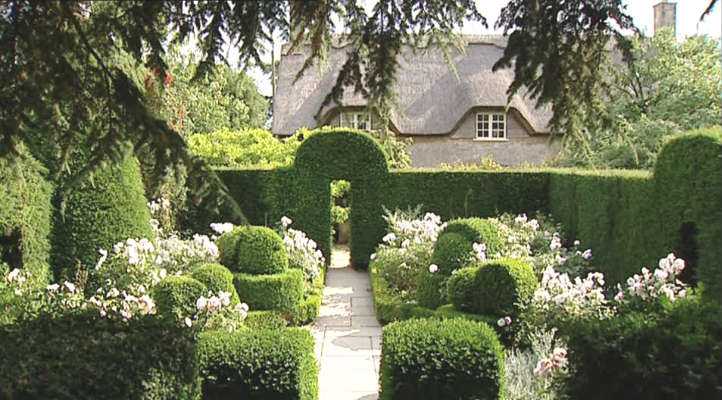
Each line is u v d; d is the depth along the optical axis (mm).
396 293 8461
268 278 7594
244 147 15086
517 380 4570
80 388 2746
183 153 2621
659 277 4875
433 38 3291
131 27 2584
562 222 10719
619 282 7629
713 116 13039
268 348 4121
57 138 2949
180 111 10016
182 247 7812
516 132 18828
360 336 7305
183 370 3141
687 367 2691
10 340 3141
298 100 19781
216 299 5441
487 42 19625
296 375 4062
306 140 11547
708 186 5621
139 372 2891
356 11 3033
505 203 11773
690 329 2930
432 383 4047
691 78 13578
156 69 2734
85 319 3562
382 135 3557
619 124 3479
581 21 3088
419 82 19625
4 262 6512
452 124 18734
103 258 6820
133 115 2646
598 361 2934
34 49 2607
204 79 2822
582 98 3326
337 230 16484
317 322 7996
